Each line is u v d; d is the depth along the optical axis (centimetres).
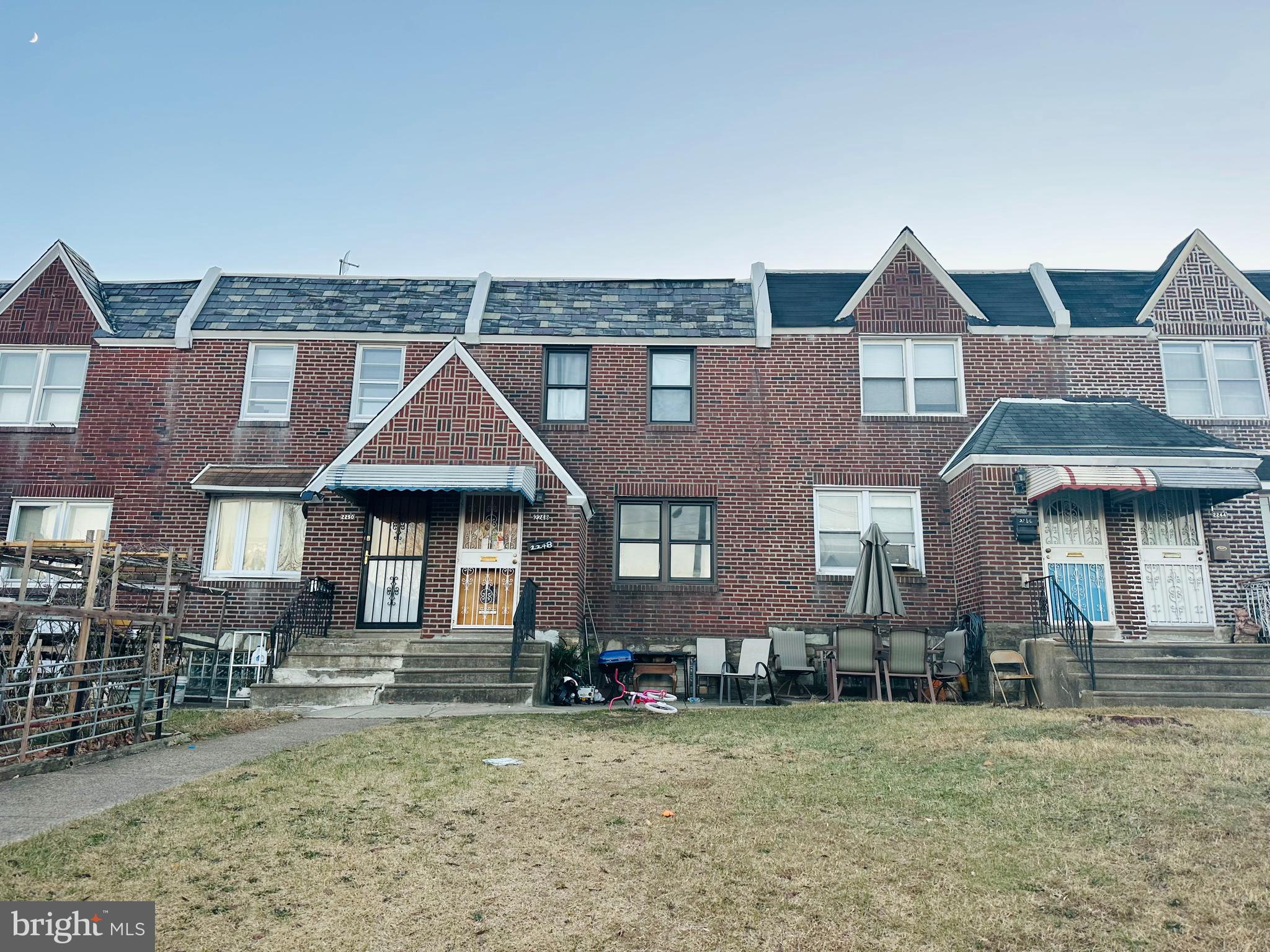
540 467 1642
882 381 1838
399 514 1669
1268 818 698
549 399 1844
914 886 596
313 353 1859
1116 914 557
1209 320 1856
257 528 1777
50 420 1831
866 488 1783
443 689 1385
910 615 1711
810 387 1823
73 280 1881
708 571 1761
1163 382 1828
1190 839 666
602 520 1759
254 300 1945
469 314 1872
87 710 969
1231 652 1406
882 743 997
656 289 1997
